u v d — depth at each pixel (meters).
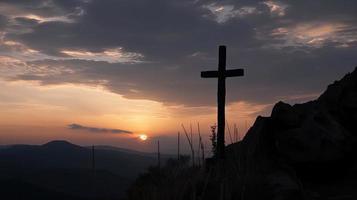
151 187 11.08
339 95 16.73
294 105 16.98
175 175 10.90
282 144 15.02
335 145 14.52
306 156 14.48
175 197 10.09
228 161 13.15
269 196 11.40
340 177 14.49
